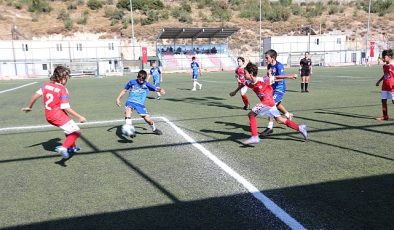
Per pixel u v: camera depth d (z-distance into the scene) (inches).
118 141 273.6
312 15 2847.0
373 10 2829.7
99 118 385.4
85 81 1116.5
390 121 332.2
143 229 131.9
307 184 172.9
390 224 131.0
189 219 139.3
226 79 1085.8
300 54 1930.4
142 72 279.3
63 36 2198.6
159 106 477.7
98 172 199.6
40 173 200.5
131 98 282.7
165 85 877.2
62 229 133.9
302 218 137.9
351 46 2237.9
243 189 169.2
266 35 2436.0
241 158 220.1
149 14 2507.4
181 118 373.4
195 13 2790.4
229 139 272.1
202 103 505.4
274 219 137.9
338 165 201.0
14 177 194.7
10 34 2140.7
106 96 636.1
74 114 218.1
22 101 582.9
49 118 215.9
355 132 286.5
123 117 390.0
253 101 521.7
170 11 2719.0
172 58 1811.0
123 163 215.9
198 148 246.7
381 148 235.5
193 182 180.4
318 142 255.3
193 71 722.2
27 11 2519.7
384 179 177.2
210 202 155.2
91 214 145.7
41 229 134.4
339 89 658.8
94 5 2684.5
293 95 571.8
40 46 1668.3
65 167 210.5
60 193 169.5
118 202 157.1
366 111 394.6
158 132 291.6
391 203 148.9
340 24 2593.5
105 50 1758.1
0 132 321.4
